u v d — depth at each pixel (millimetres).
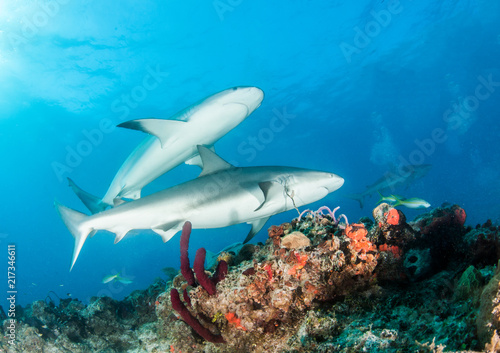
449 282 3191
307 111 54188
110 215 5844
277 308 3309
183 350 4008
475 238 3566
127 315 7734
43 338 6492
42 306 7180
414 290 3307
